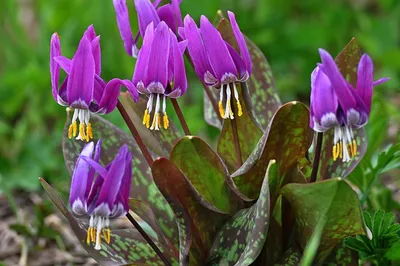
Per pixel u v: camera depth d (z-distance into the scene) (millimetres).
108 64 1285
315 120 688
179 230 732
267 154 729
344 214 692
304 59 1362
